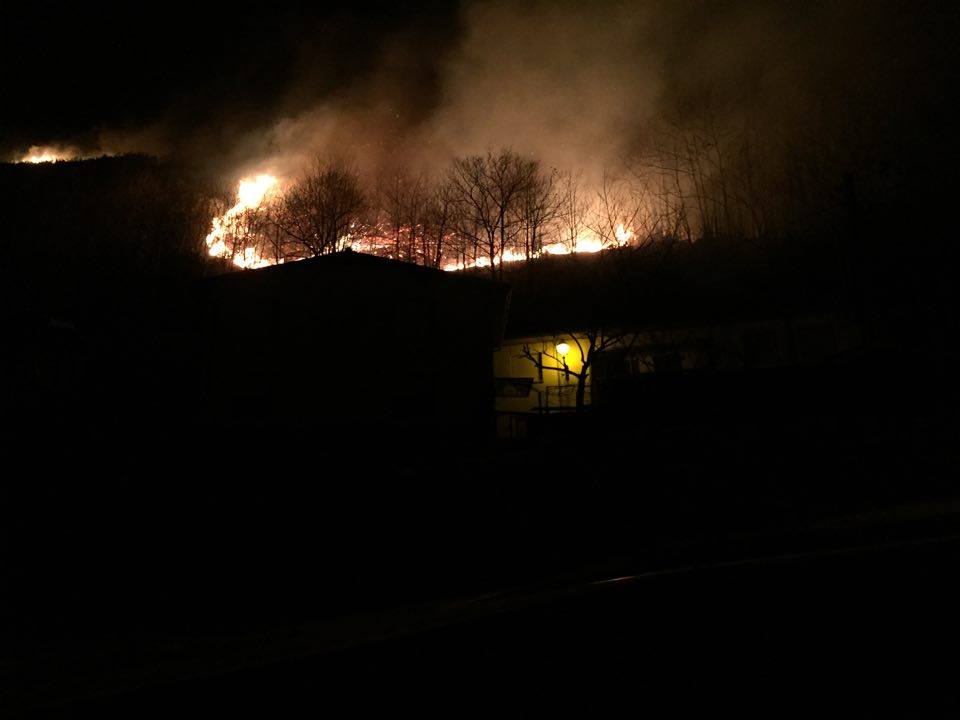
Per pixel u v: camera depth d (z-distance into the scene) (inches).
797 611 174.1
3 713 160.7
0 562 287.0
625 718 138.6
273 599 260.2
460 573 273.9
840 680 143.6
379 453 478.0
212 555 296.5
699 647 160.7
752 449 385.4
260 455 436.8
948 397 470.0
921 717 128.5
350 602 254.8
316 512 331.9
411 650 175.2
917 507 261.7
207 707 155.3
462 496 346.0
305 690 162.1
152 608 254.1
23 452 433.7
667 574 211.2
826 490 317.1
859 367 502.9
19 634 229.3
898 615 166.2
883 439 372.8
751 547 231.6
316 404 496.7
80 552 297.7
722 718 131.3
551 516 321.4
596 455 392.2
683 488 341.1
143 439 470.3
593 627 176.7
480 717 143.6
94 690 170.4
